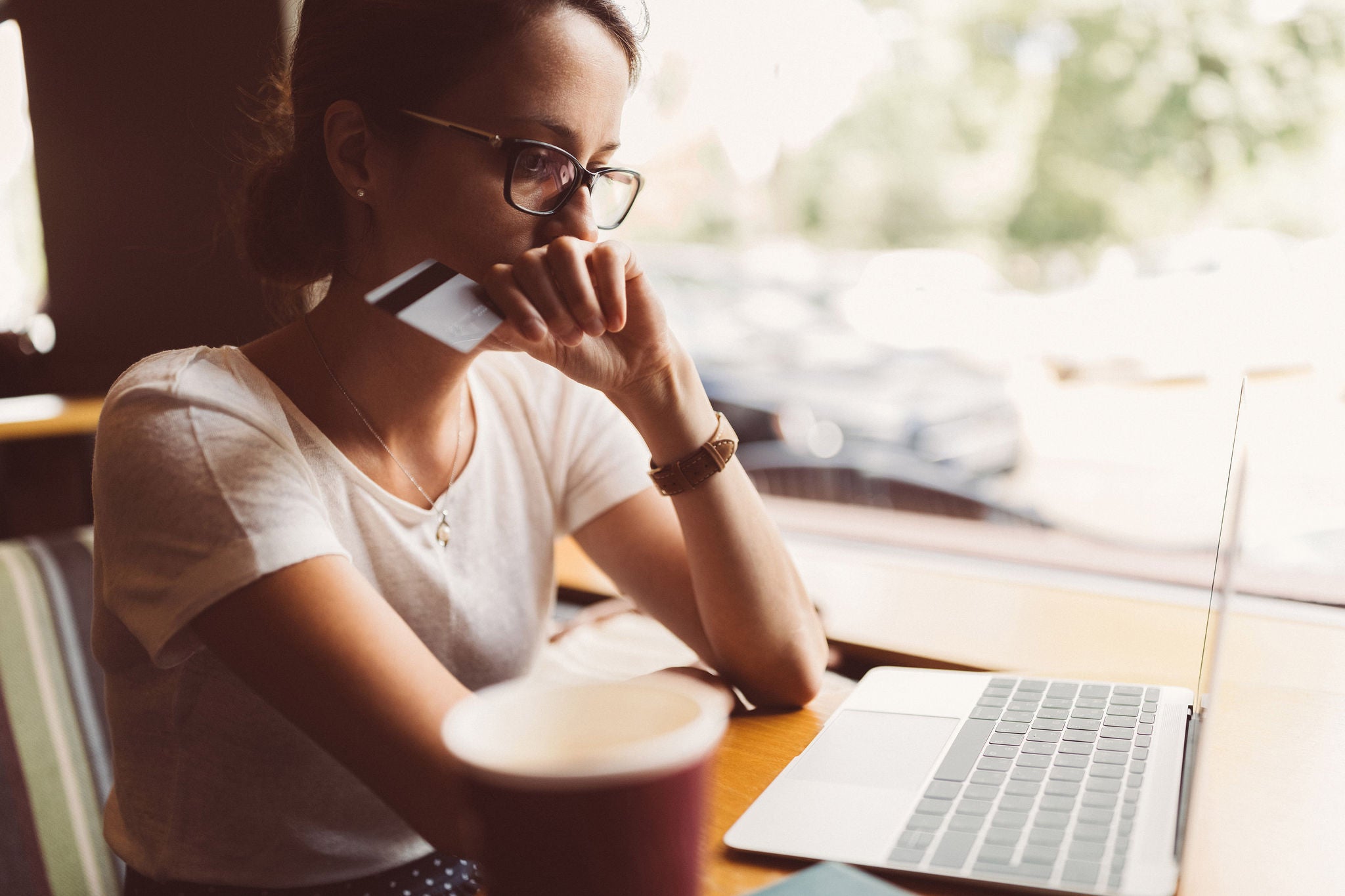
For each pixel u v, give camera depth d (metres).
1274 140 2.82
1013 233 4.93
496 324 0.68
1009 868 0.51
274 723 0.81
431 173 0.77
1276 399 1.65
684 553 0.96
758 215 5.31
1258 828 0.61
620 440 1.02
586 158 0.80
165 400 0.73
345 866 0.85
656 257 3.69
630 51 0.82
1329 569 1.33
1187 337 2.17
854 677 1.17
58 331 2.54
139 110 2.27
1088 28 4.31
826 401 2.96
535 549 0.98
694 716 0.37
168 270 2.27
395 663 0.63
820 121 2.76
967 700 0.77
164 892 0.84
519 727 0.38
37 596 1.10
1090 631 1.18
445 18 0.74
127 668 0.83
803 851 0.54
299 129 0.84
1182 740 0.67
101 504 0.74
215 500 0.68
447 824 0.58
